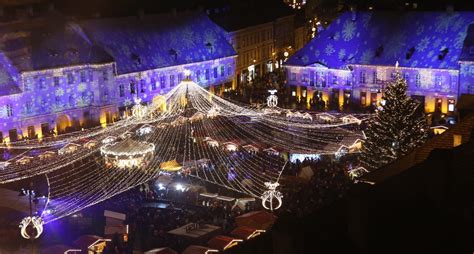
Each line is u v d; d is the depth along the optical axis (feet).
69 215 216.74
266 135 321.32
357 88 419.54
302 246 68.64
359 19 438.81
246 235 174.70
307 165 255.29
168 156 292.81
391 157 221.66
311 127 331.98
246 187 238.68
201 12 484.33
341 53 428.97
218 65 470.80
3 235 198.70
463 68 376.27
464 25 403.13
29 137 357.82
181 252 173.99
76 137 339.16
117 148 272.92
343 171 238.48
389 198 80.89
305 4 593.01
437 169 80.48
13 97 354.13
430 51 399.65
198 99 389.19
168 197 232.94
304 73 437.99
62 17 402.72
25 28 379.55
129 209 217.77
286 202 206.28
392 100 225.76
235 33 499.51
